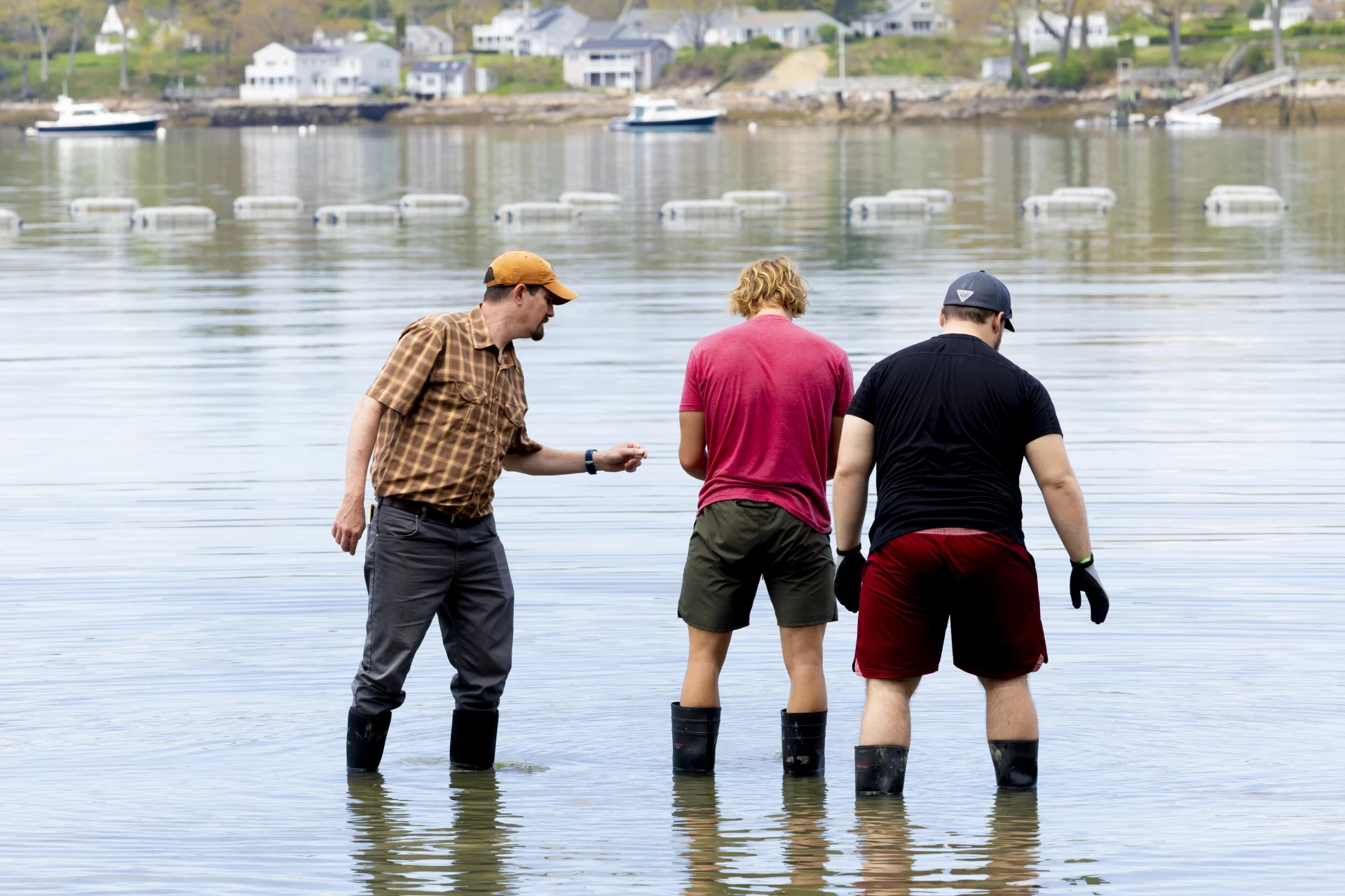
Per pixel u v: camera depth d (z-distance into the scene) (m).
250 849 12.88
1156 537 22.59
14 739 15.30
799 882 12.15
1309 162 156.75
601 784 14.58
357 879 12.27
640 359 40.38
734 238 79.62
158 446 30.22
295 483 26.95
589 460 15.87
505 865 12.56
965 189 121.88
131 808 13.75
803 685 14.91
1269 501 24.92
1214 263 65.00
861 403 14.58
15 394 36.31
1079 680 16.75
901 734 14.27
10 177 156.00
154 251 74.69
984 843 12.93
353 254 72.75
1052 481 14.19
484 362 14.88
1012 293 54.91
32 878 12.25
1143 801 13.75
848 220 91.50
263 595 20.06
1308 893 11.78
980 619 14.16
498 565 15.21
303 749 15.27
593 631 18.62
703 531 14.99
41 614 19.23
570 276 61.91
